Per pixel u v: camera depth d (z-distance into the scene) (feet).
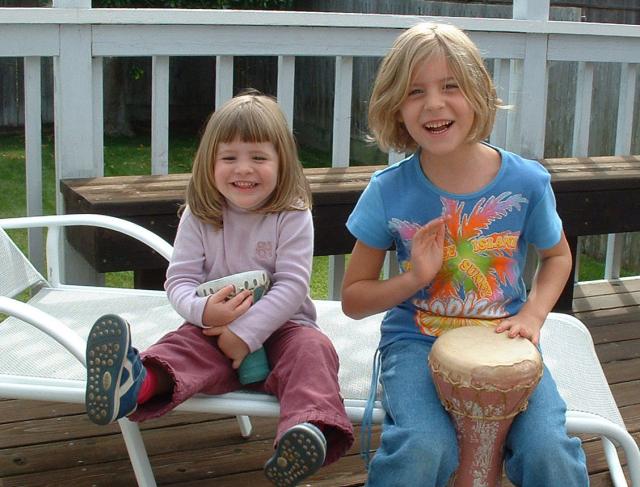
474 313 7.27
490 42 13.29
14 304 7.10
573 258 13.57
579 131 14.42
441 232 7.02
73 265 11.91
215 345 7.26
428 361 6.68
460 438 6.55
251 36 11.99
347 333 8.62
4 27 10.93
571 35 13.75
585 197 13.00
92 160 11.76
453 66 6.82
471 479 6.61
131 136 31.19
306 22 12.07
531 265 13.83
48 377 7.52
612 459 8.06
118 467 9.07
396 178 7.38
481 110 6.95
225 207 7.50
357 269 7.50
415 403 6.63
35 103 11.55
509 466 6.64
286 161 7.39
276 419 10.09
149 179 11.82
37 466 9.03
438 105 6.81
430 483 6.37
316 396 6.71
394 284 7.14
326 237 11.80
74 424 9.85
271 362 7.30
